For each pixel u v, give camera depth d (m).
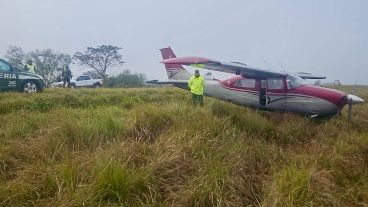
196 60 11.58
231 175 5.72
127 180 5.24
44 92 16.98
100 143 6.95
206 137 7.06
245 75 12.90
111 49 65.88
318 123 11.36
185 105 9.66
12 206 4.86
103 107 11.70
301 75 15.49
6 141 7.09
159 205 5.05
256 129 9.02
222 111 9.86
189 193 5.15
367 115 13.27
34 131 7.87
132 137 7.61
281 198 4.96
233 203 5.08
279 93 12.35
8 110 11.62
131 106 13.99
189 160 6.06
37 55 57.28
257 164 6.73
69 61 58.75
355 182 6.24
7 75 16.03
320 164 6.80
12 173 5.98
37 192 5.12
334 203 5.17
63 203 4.77
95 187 5.05
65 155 6.19
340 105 11.67
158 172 5.69
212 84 13.98
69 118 8.30
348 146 7.67
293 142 8.96
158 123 8.02
